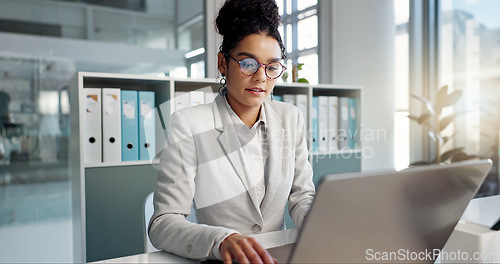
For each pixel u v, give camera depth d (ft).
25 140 7.41
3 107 7.22
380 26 11.23
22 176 7.41
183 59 8.97
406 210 2.12
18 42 7.34
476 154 10.43
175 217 2.99
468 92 10.72
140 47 8.49
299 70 9.34
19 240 7.42
